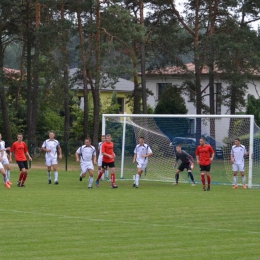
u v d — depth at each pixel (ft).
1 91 468.34
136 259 101.55
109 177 296.92
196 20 472.85
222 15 467.11
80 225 136.15
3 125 520.42
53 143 254.47
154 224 139.13
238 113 529.45
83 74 455.63
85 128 463.42
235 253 107.65
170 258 102.73
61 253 105.70
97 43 412.98
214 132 309.42
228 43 429.79
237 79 440.86
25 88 537.24
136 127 297.53
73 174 321.32
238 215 157.38
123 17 407.64
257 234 127.54
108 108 547.90
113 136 307.37
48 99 444.14
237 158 252.83
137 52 490.90
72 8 417.69
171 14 482.28
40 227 132.77
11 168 351.67
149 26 483.92
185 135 304.50
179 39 499.51
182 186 257.75
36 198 191.52
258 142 289.94
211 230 131.85
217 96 528.63
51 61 423.64
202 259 102.32
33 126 456.86
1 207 166.81
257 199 200.44
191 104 639.35
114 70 405.59
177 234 126.21
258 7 450.30
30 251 107.04
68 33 423.64
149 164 289.94
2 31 477.77
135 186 246.88
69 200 186.80
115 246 112.57
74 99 570.46
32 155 387.34
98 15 416.67
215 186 260.21
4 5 445.37
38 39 414.00
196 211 164.14
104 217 149.28
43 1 403.95
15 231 127.13
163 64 498.28
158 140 292.61
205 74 571.28
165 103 534.37
